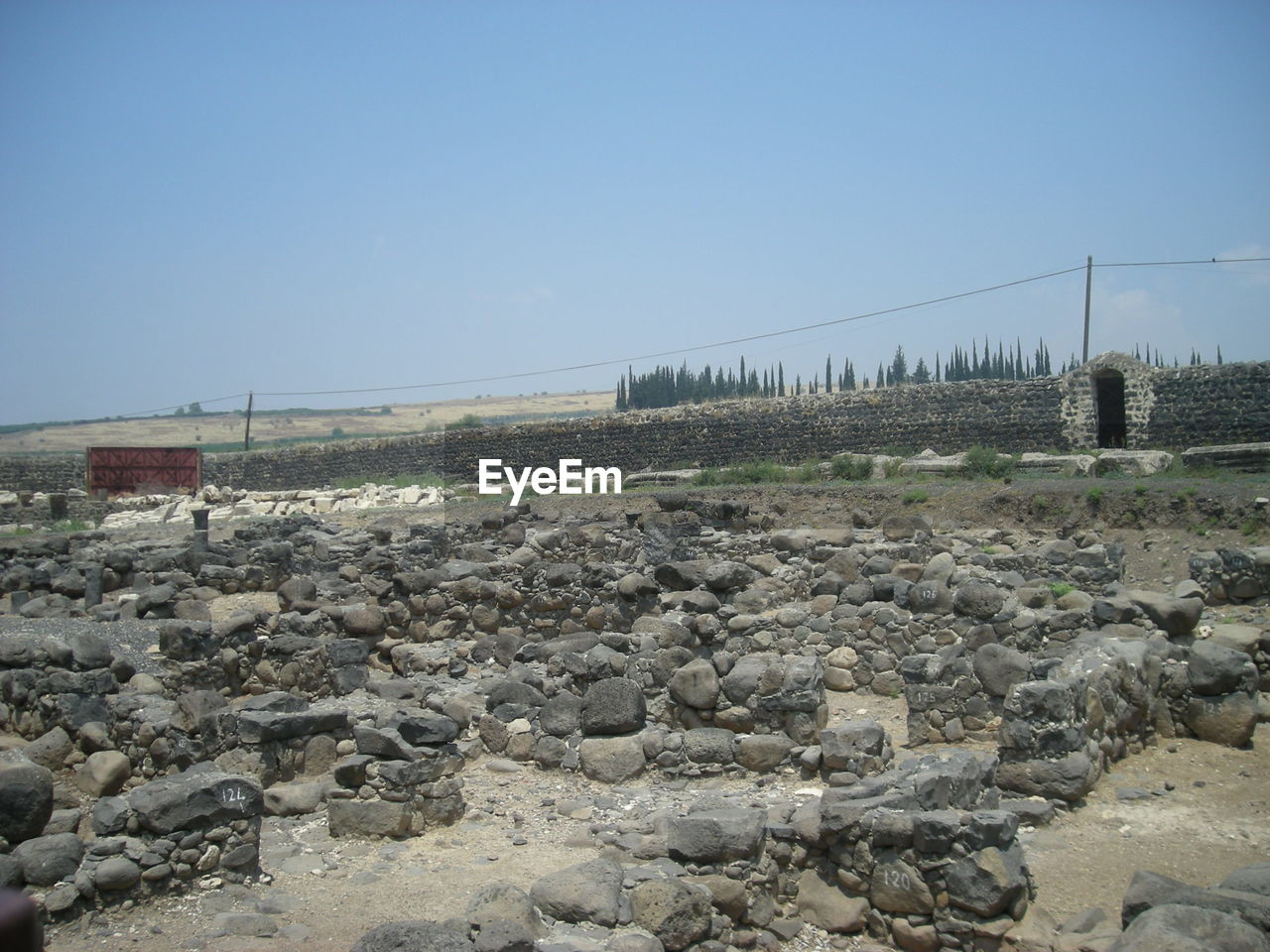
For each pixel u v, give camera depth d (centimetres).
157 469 5141
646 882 726
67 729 1127
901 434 4100
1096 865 826
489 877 840
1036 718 966
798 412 4312
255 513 3897
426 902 790
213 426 13762
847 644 1410
